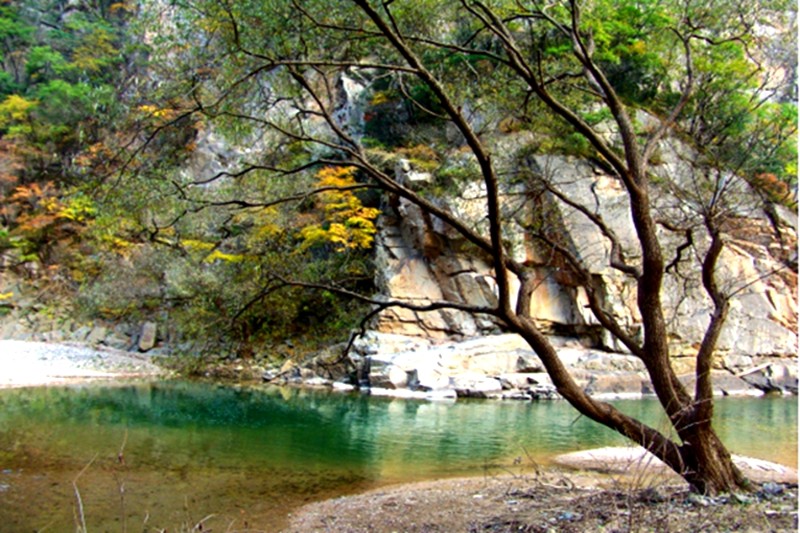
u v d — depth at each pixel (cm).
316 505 892
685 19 1034
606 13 1944
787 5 1206
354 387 2181
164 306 2794
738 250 2345
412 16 865
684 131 2031
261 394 2011
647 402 1930
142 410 1658
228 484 996
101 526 773
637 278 761
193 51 805
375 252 2544
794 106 1891
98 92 1070
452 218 713
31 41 4200
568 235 2134
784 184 2388
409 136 2489
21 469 1038
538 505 789
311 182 2430
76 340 2881
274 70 830
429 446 1304
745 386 2233
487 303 2339
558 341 2308
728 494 677
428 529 751
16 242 3303
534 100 1021
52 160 3538
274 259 2409
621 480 959
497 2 877
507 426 1534
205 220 2367
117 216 904
